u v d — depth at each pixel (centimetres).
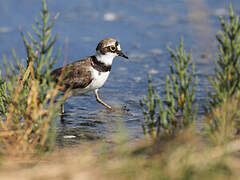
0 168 725
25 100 974
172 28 2302
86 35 2220
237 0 2602
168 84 906
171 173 650
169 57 1900
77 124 1192
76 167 704
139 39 2162
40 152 852
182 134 798
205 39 1201
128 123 1189
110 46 1337
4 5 2653
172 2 2814
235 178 645
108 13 2589
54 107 870
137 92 1499
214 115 887
